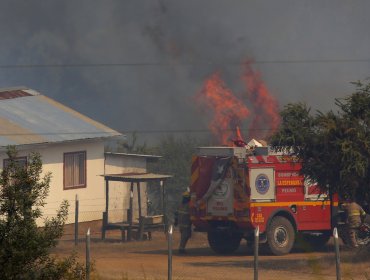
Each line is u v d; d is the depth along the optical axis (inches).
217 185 2118.6
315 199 2126.0
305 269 1702.8
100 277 1464.1
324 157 1768.0
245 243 2432.3
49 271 992.9
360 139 1702.8
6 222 975.6
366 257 1801.2
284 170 2097.7
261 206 2073.1
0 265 957.2
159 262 1931.6
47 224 1008.9
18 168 1004.6
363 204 1831.9
